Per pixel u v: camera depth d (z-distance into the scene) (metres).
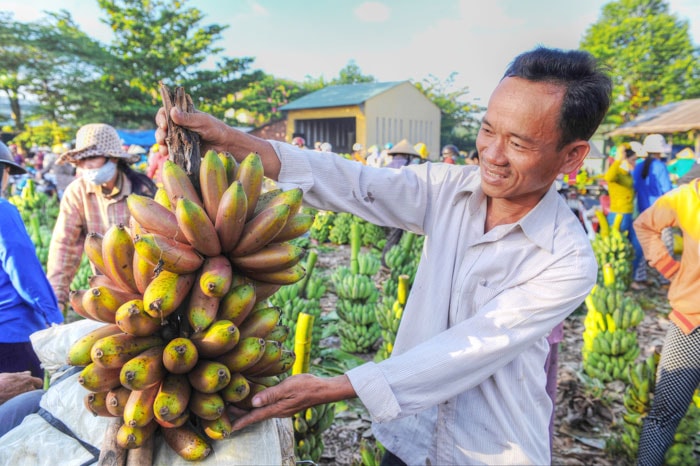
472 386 1.58
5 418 1.55
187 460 1.17
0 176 2.79
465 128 57.44
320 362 4.59
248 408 1.28
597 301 4.35
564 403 4.05
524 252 1.62
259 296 1.30
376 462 2.66
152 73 41.59
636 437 3.26
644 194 7.66
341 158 1.77
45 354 1.60
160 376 1.08
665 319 6.16
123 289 1.19
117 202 3.46
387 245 7.68
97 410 1.13
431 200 1.84
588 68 1.39
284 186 1.62
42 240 6.34
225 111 43.53
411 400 1.51
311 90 65.00
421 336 1.81
